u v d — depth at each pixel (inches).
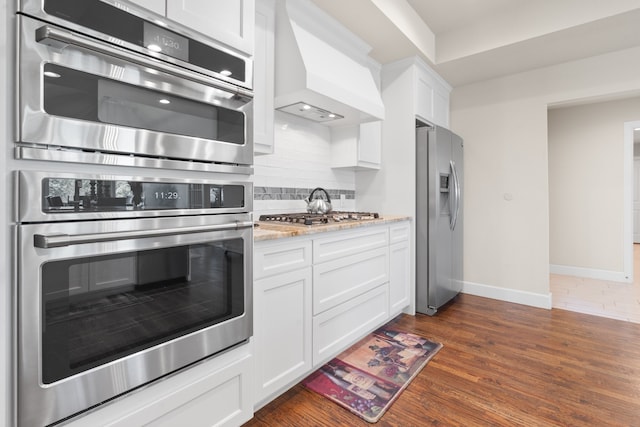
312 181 108.8
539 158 127.3
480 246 141.4
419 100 119.9
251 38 53.8
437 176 115.6
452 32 117.1
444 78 135.6
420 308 119.0
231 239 51.9
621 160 163.2
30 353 32.5
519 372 77.9
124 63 38.1
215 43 48.6
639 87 107.0
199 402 48.3
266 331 61.3
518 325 107.1
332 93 81.4
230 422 52.9
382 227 99.0
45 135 32.6
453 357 85.4
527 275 130.3
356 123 108.4
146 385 41.9
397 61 118.2
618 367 79.9
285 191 99.6
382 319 99.5
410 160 116.9
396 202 120.6
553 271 182.4
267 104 75.8
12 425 32.2
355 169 123.5
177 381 45.5
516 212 132.7
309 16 84.4
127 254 39.8
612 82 111.7
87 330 36.5
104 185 37.5
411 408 64.7
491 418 61.6
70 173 34.9
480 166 140.8
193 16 45.3
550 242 183.5
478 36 111.3
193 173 47.1
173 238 43.7
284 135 98.6
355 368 79.7
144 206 40.9
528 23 101.6
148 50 40.6
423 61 118.8
